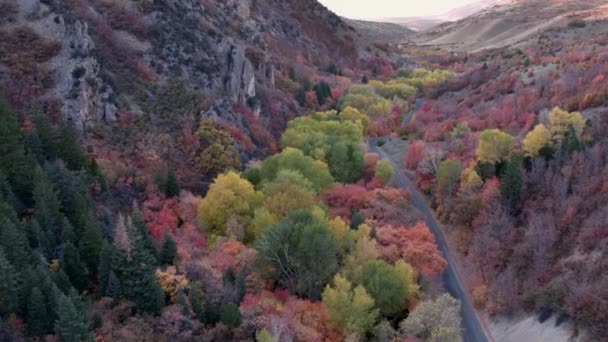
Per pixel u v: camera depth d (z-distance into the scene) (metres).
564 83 103.38
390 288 61.06
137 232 54.31
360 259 65.69
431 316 55.47
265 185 80.25
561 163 73.69
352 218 76.12
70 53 88.44
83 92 85.06
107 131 85.94
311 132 108.88
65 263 53.28
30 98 82.44
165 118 94.38
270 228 64.50
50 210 59.62
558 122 79.38
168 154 89.00
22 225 55.72
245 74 117.75
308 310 59.03
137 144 87.00
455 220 80.75
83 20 93.19
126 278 51.78
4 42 88.06
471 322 62.28
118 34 103.38
